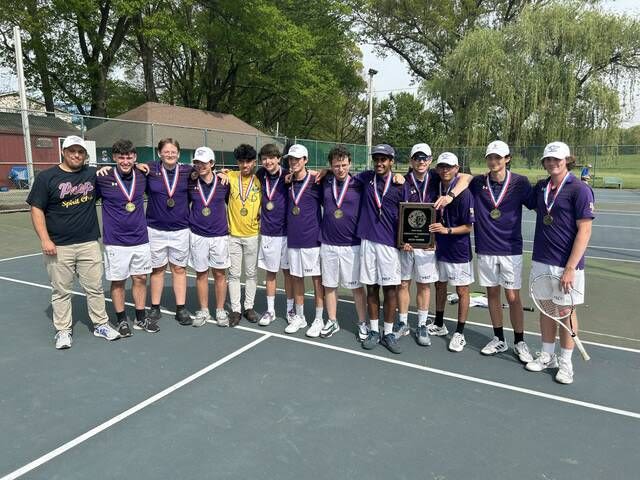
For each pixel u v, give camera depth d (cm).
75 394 391
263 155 528
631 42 2659
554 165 404
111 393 393
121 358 464
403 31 4041
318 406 375
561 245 416
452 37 3794
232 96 3512
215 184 534
